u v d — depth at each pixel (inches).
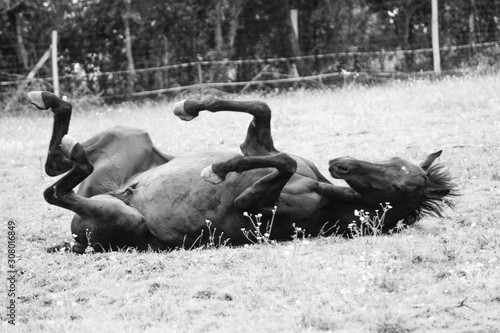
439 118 693.3
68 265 363.9
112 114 939.3
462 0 1254.3
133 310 307.1
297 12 1256.2
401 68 1238.9
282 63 1246.3
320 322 281.3
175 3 1216.8
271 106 877.2
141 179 396.8
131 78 1209.4
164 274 341.7
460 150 556.7
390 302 291.9
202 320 294.0
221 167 360.5
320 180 396.8
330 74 1162.0
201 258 353.1
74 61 1229.1
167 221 378.0
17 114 1060.5
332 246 358.0
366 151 592.4
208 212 374.6
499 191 451.8
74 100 1105.4
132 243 379.9
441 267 324.5
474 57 1200.8
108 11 1209.4
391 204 366.6
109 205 374.6
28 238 435.2
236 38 1257.4
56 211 489.7
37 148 725.3
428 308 287.6
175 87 1214.9
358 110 776.9
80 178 370.9
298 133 690.8
